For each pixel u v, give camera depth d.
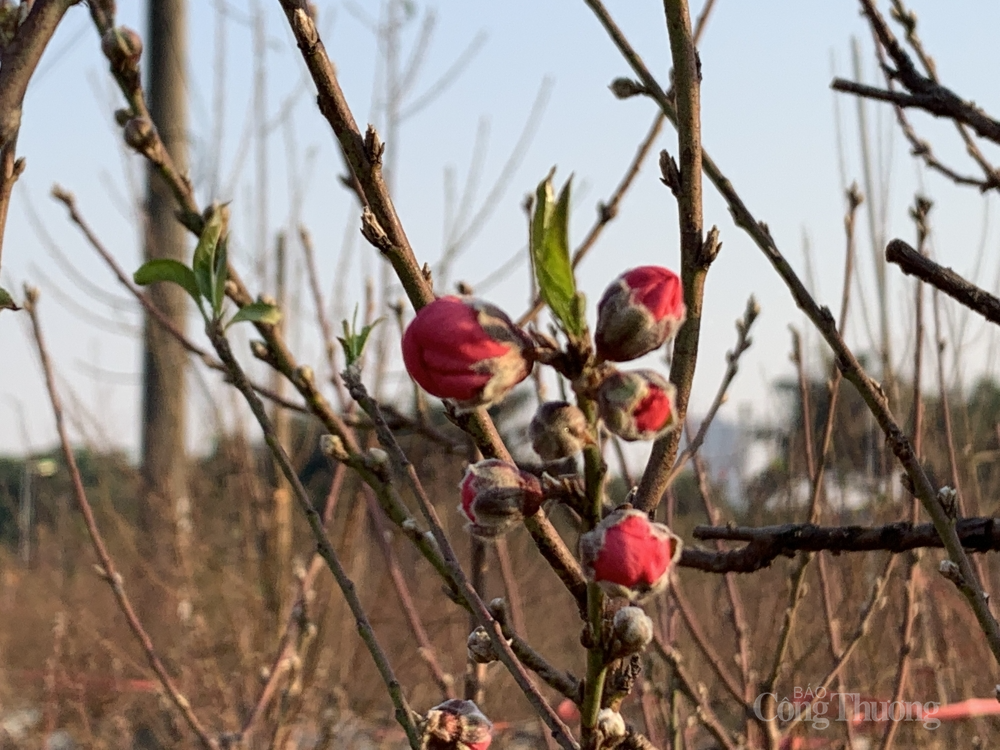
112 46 0.46
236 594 1.28
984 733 0.80
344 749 1.07
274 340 0.45
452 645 1.29
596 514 0.34
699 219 0.38
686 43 0.38
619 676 0.36
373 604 1.20
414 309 0.38
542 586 1.27
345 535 0.68
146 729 1.32
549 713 0.37
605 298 0.33
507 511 0.34
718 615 0.91
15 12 0.42
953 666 0.81
